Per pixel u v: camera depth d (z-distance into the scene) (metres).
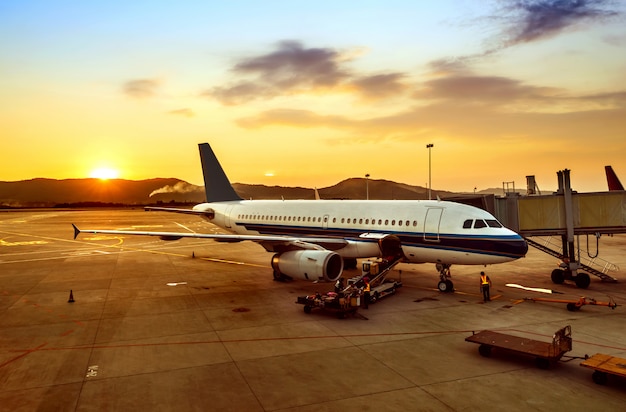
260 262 33.78
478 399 10.49
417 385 11.30
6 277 27.16
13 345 14.59
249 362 13.02
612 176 38.56
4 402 10.45
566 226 24.12
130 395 10.82
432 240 21.92
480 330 16.02
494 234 20.33
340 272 21.28
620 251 37.78
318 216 27.58
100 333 15.89
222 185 37.59
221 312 18.77
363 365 12.70
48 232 64.06
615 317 17.62
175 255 37.88
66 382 11.62
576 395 10.68
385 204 25.25
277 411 9.96
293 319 17.64
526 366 12.56
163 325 16.86
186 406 10.23
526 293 22.11
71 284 24.95
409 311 18.75
